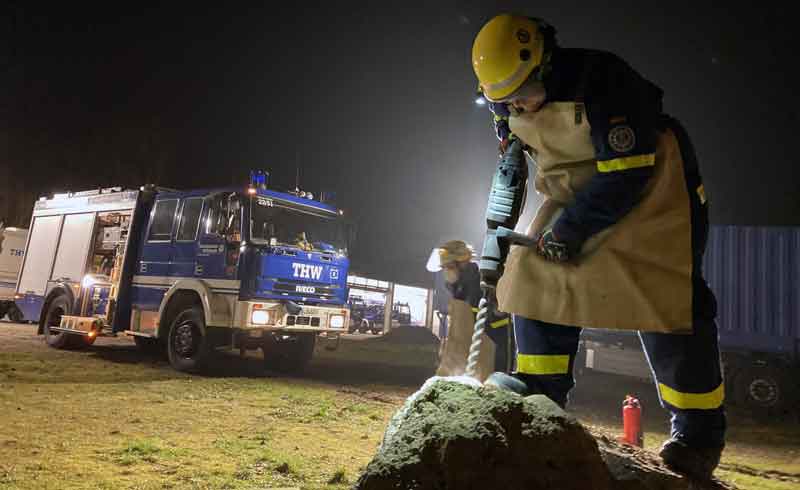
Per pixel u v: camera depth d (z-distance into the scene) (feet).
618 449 5.66
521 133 5.64
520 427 3.91
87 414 19.44
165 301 33.58
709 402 5.60
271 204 32.22
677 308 5.04
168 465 13.99
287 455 15.49
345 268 35.58
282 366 37.17
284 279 31.94
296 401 24.64
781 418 33.68
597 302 5.19
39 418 18.39
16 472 12.67
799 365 35.63
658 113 5.29
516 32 5.26
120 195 39.17
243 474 13.64
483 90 5.60
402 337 81.25
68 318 38.70
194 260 33.06
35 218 46.65
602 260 5.20
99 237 41.09
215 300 31.04
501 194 5.48
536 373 5.62
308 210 34.19
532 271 5.60
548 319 5.41
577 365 43.52
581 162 5.45
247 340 31.14
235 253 31.01
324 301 34.12
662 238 5.16
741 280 38.58
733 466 19.29
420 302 110.73
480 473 3.65
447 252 16.01
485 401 4.00
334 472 14.26
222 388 26.84
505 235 5.24
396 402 26.66
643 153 4.91
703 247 5.69
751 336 37.73
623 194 4.91
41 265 44.47
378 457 3.83
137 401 22.40
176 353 32.58
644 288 5.08
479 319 5.17
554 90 5.28
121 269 36.52
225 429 18.56
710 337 5.47
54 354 36.86
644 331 5.27
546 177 5.73
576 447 3.90
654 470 5.10
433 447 3.74
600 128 4.97
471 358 5.10
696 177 5.64
